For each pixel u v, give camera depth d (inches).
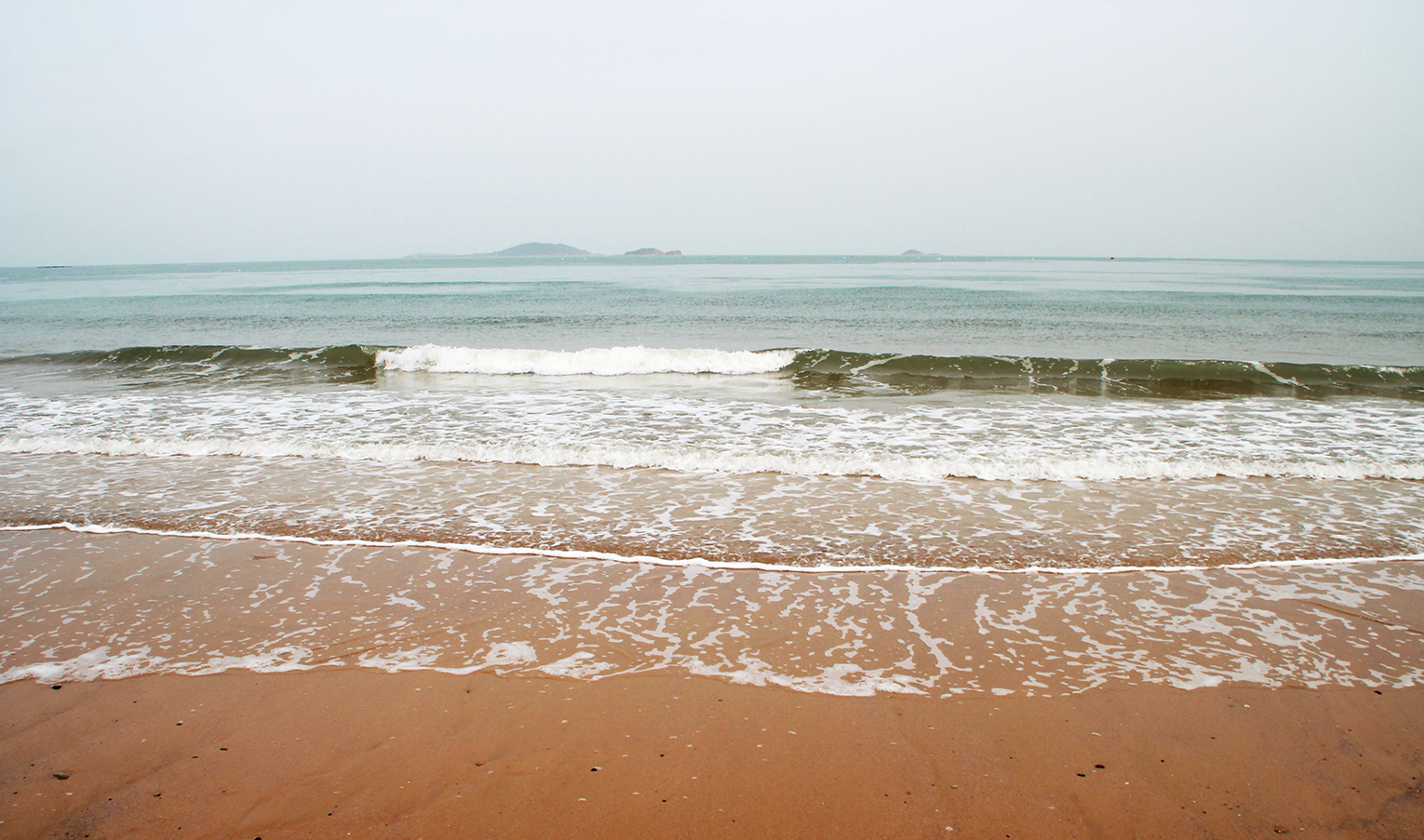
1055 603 171.9
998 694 135.0
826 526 222.8
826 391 460.1
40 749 120.6
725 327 839.7
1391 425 350.9
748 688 136.9
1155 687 136.9
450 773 113.5
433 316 999.6
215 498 252.1
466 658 148.3
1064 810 105.4
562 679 140.2
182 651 151.7
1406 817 103.6
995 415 381.7
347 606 171.8
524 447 309.1
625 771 113.7
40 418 377.7
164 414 386.3
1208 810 105.5
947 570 190.4
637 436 335.0
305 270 5398.6
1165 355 606.9
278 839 99.8
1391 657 146.9
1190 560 195.8
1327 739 121.6
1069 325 836.0
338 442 323.0
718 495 253.9
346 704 132.3
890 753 118.3
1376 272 3166.8
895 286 1818.4
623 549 205.2
